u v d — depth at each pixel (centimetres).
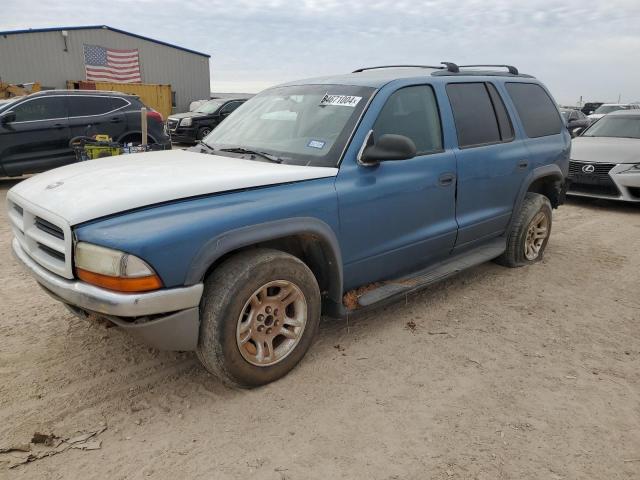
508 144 462
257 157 345
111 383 304
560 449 252
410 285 380
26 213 291
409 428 267
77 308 286
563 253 581
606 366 333
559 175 530
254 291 280
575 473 236
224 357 275
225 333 272
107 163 339
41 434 249
